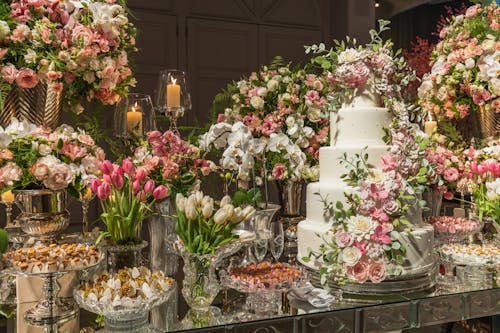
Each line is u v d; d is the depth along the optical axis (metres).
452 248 1.68
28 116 1.50
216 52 4.06
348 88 1.59
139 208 1.34
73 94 1.60
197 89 4.00
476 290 1.39
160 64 3.87
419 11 5.56
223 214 1.26
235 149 1.59
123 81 1.69
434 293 1.37
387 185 1.40
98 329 1.14
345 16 4.23
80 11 1.55
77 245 1.35
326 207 1.50
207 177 2.01
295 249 1.90
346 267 1.37
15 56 1.44
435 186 2.02
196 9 3.98
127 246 1.32
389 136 1.52
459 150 2.22
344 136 1.60
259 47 4.21
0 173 1.30
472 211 2.12
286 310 1.24
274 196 3.11
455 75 2.14
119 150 1.71
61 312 1.25
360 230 1.36
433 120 2.35
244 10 4.15
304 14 4.35
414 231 1.45
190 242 1.27
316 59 1.62
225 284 1.35
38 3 1.45
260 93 2.02
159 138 1.59
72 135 1.44
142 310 1.11
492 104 2.07
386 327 1.28
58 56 1.45
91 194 1.85
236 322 1.15
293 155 1.84
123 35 1.66
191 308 1.26
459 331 1.95
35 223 1.42
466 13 2.19
